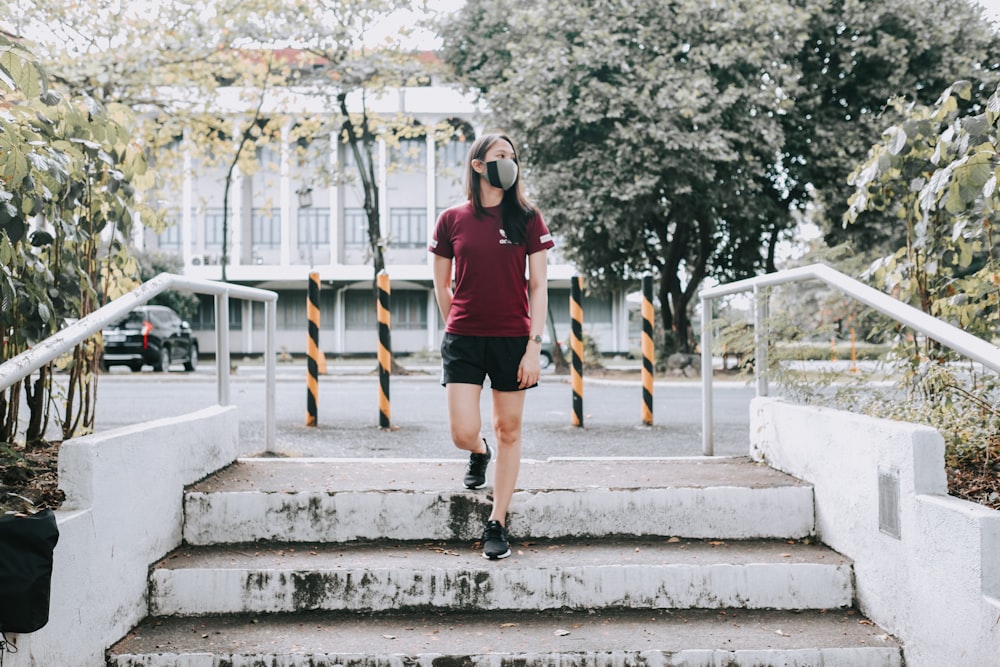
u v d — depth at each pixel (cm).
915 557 291
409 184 4000
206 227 3969
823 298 464
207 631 320
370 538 377
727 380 1612
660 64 1655
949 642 270
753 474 419
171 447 364
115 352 1814
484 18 1889
